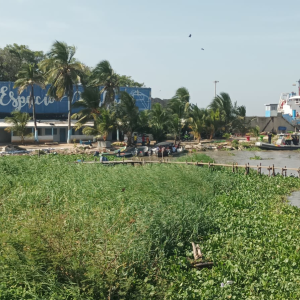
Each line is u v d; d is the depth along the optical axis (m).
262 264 10.59
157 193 17.38
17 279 8.07
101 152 40.22
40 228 9.44
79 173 21.75
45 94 53.25
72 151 40.34
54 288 7.89
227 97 68.19
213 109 67.38
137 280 9.07
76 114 48.28
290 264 10.44
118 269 8.93
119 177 19.92
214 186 20.97
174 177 20.16
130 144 47.00
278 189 21.86
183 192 17.94
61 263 8.46
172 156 41.81
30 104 48.16
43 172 22.08
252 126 75.12
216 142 57.97
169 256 10.89
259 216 15.55
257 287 9.17
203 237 12.66
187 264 10.58
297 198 20.48
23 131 45.62
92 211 13.43
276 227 13.88
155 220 11.97
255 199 19.05
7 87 50.59
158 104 53.47
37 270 8.17
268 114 84.69
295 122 73.12
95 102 47.44
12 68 59.12
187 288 9.09
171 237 11.64
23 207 13.80
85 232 10.52
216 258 10.98
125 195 16.36
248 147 55.06
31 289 7.82
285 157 44.12
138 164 29.56
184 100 63.00
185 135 61.09
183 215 13.20
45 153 37.91
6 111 50.75
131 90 61.44
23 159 26.31
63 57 44.41
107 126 44.56
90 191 16.83
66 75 45.16
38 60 71.06
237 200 18.05
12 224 11.38
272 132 73.81
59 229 9.85
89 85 50.50
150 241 10.70
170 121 51.56
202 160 31.86
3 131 47.94
